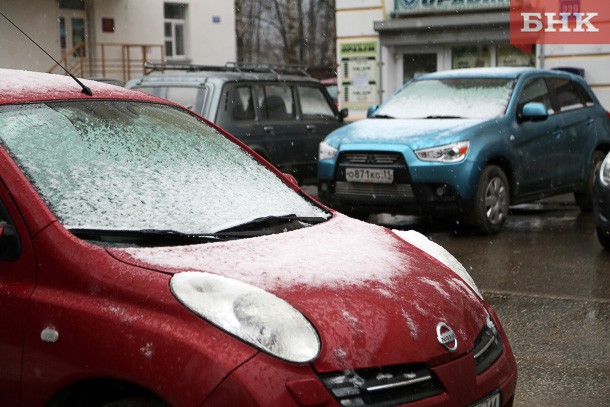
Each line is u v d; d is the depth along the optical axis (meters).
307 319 3.27
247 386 3.05
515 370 3.87
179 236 3.69
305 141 13.50
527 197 11.14
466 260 9.01
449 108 11.19
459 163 10.08
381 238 4.19
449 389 3.41
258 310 3.22
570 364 5.74
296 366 3.13
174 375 3.12
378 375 3.27
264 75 13.09
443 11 19.53
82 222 3.61
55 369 3.34
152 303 3.25
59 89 4.29
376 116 11.50
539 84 11.65
